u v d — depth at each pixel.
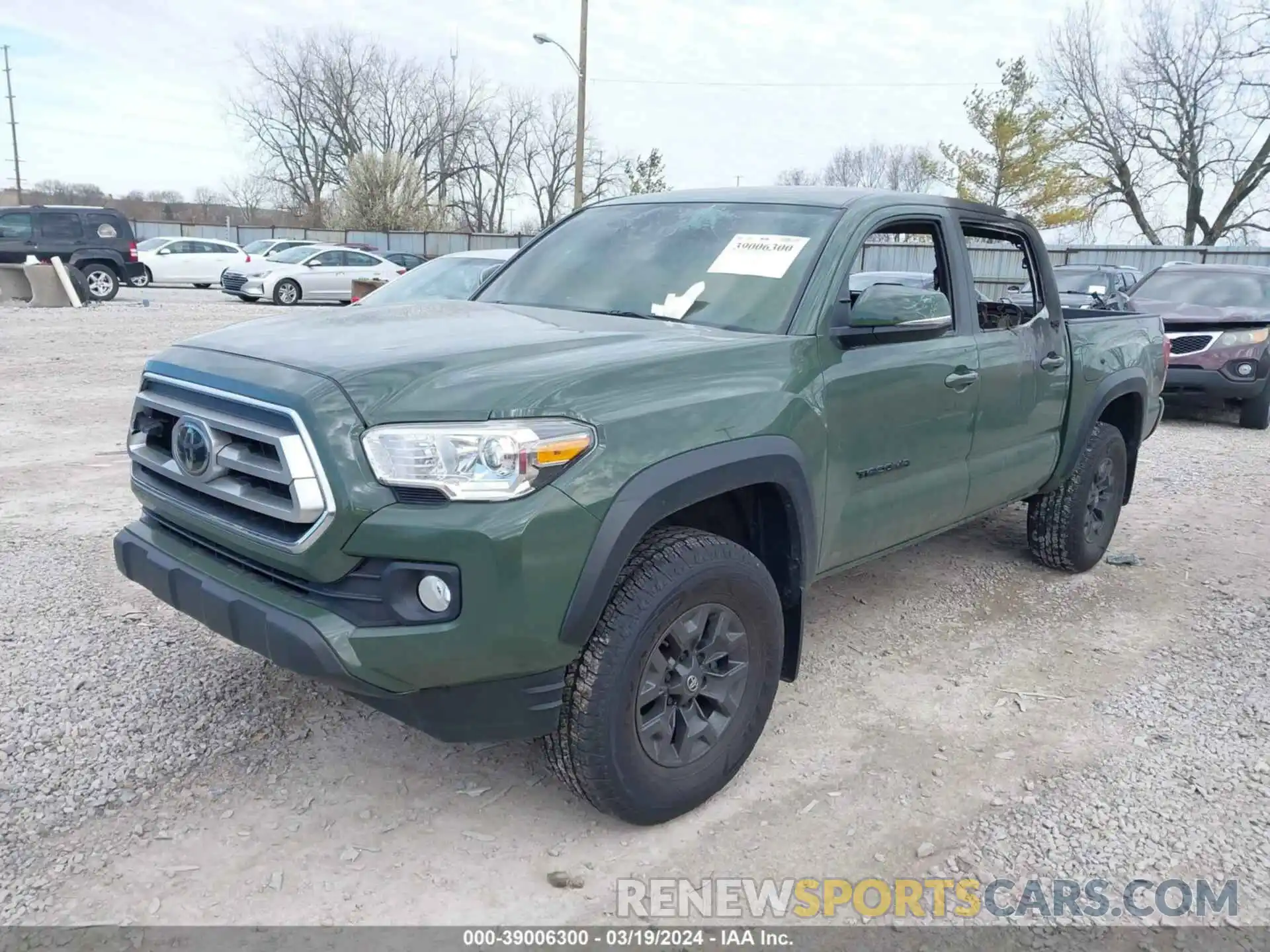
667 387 2.87
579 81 29.36
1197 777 3.34
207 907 2.59
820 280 3.47
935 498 4.07
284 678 3.84
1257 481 7.96
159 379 3.07
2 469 6.96
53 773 3.14
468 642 2.49
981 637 4.56
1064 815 3.11
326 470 2.49
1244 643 4.53
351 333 3.12
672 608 2.82
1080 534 5.29
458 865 2.80
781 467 3.10
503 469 2.48
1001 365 4.32
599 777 2.76
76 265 22.52
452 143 66.38
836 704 3.85
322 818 2.99
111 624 4.28
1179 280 11.91
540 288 4.03
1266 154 34.94
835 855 2.90
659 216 4.14
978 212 4.48
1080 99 36.94
